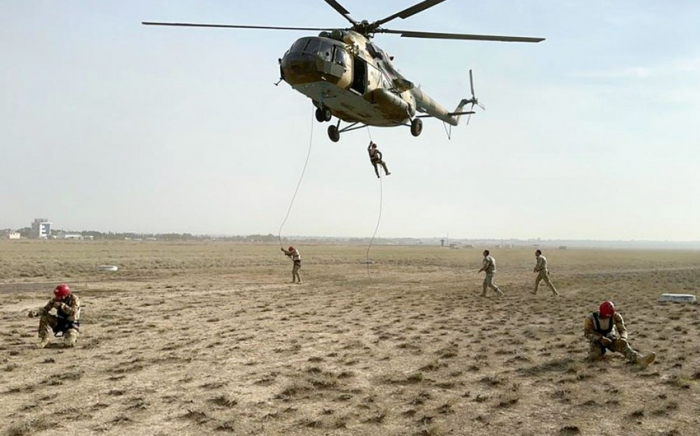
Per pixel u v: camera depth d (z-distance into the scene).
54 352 9.83
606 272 41.28
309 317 14.79
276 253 75.06
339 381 7.86
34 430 5.61
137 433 5.57
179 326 13.02
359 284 27.09
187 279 28.70
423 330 12.51
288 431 5.66
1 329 12.27
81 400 6.77
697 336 11.39
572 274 38.00
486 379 7.88
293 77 13.82
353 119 15.95
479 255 84.81
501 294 20.84
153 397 6.95
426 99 19.48
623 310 15.97
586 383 7.68
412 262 56.28
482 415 6.25
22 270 31.86
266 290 23.00
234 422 5.93
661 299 18.20
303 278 31.11
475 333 12.12
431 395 7.10
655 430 5.68
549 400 6.86
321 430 5.71
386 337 11.52
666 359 9.12
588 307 17.03
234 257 57.72
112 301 18.03
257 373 8.31
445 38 14.80
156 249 80.62
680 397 6.89
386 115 15.70
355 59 14.43
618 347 8.82
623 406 6.56
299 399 6.90
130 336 11.61
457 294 21.81
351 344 10.71
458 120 23.53
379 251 96.12
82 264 38.03
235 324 13.43
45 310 10.38
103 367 8.62
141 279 28.23
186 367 8.70
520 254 98.31
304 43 13.74
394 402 6.79
